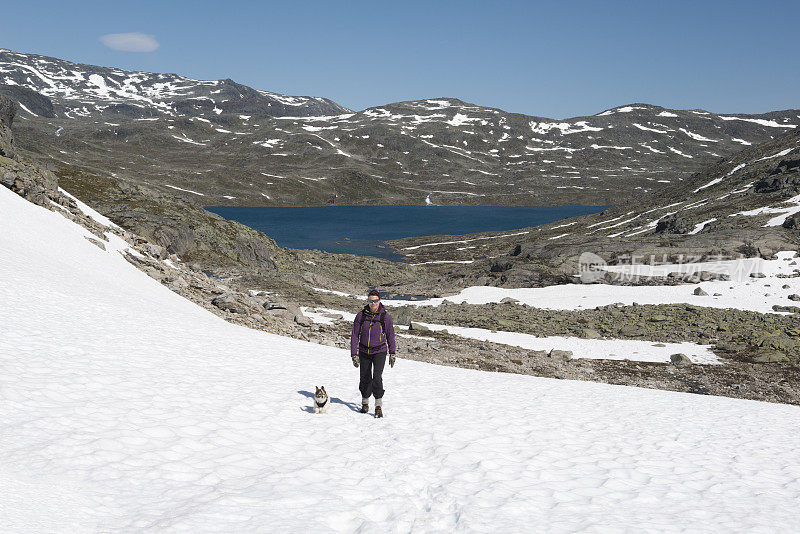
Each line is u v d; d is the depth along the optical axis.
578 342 36.75
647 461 7.96
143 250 39.06
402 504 5.52
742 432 10.55
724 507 6.04
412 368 17.59
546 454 7.87
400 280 83.69
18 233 23.06
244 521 4.64
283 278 62.47
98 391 8.22
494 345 34.34
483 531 4.80
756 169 111.56
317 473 6.25
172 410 7.99
